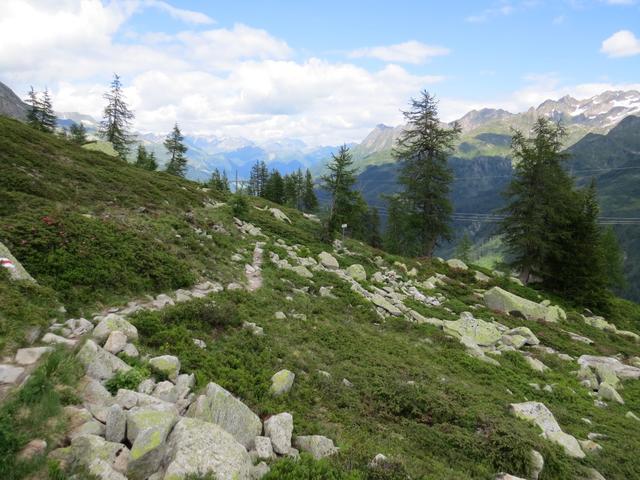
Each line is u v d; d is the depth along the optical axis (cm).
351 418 1023
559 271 4134
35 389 638
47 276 1155
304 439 802
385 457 798
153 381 833
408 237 4431
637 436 1364
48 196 1828
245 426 760
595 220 4131
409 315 2288
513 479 899
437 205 4172
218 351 1130
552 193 3897
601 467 1094
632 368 2175
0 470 494
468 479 865
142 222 1980
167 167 6994
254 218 3559
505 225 4191
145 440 591
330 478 653
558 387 1691
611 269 5947
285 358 1258
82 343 852
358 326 1852
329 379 1203
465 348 1934
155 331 1093
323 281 2369
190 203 3073
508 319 2739
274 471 633
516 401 1450
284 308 1727
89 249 1380
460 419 1148
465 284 3600
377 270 3256
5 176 1786
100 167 2808
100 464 537
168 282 1473
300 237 3509
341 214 3794
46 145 2656
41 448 546
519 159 4131
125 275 1343
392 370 1409
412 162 4300
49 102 6281
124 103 6122
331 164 3775
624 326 3891
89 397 699
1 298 905
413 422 1095
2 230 1256
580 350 2438
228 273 1917
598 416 1488
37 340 855
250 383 1003
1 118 2773
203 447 599
